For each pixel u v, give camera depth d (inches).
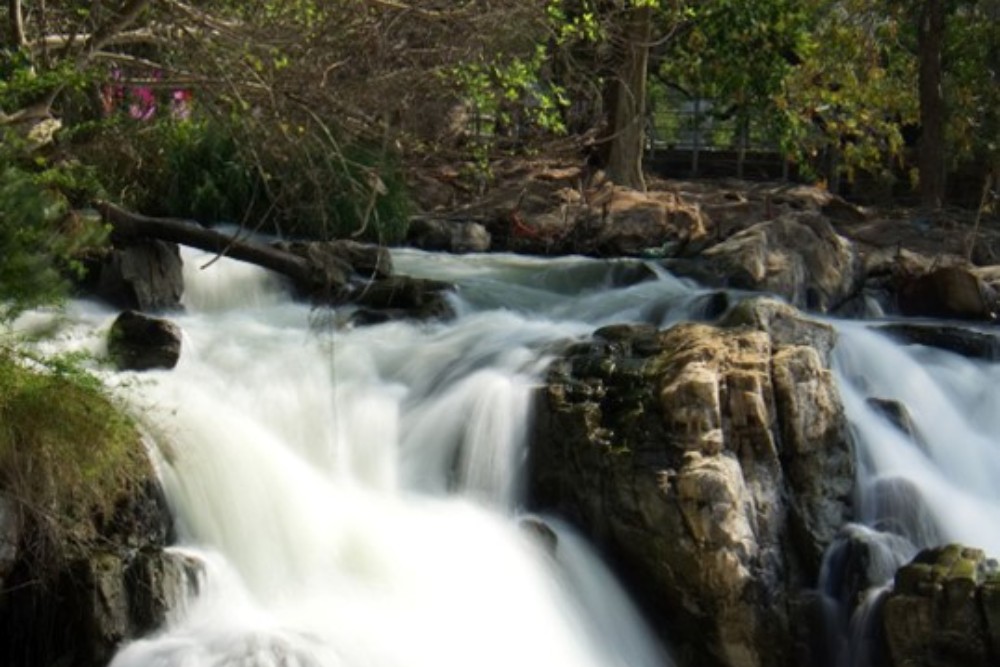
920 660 365.7
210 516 353.4
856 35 994.7
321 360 435.5
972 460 470.6
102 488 330.6
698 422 393.4
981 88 989.8
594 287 599.2
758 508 390.0
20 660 320.5
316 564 361.1
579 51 728.3
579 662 366.9
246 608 340.2
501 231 690.8
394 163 568.1
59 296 356.5
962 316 609.3
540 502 405.4
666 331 442.6
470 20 457.1
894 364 493.0
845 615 390.0
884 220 798.5
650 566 386.9
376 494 396.8
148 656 312.8
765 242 606.9
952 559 374.9
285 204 557.0
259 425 393.7
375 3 438.9
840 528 403.5
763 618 381.7
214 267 506.0
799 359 412.2
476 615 358.6
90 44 403.5
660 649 388.2
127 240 479.5
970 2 933.8
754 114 962.7
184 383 400.5
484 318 502.0
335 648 325.4
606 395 411.2
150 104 522.0
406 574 363.9
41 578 319.0
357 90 448.5
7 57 413.1
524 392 412.8
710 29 833.5
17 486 318.7
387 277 532.4
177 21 417.1
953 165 986.7
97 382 340.2
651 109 1048.2
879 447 437.1
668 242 690.8
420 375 439.8
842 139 1047.0
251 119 434.6
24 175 355.3
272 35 432.1
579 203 717.9
